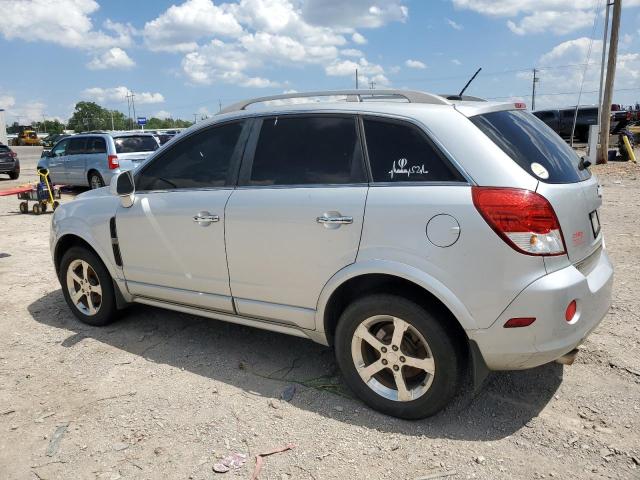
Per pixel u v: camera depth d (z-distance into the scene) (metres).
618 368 3.63
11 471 2.83
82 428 3.18
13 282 6.14
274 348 4.20
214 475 2.75
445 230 2.81
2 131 49.16
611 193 11.23
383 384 3.23
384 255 2.98
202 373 3.82
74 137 15.18
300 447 2.94
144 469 2.81
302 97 3.55
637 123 28.34
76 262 4.68
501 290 2.72
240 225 3.53
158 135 15.48
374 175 3.11
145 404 3.42
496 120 3.09
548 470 2.69
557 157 3.16
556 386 3.45
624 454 2.78
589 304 2.92
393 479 2.67
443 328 2.90
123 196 4.14
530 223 2.67
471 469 2.71
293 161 3.43
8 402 3.50
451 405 3.29
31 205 13.23
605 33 16.41
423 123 3.01
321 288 3.26
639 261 6.00
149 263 4.12
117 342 4.38
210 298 3.83
